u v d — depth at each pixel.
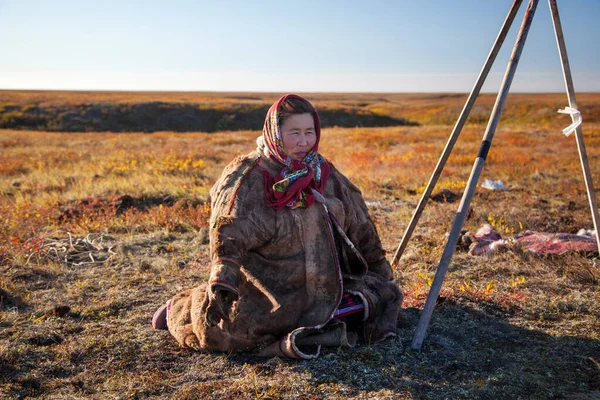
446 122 64.00
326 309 3.53
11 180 12.70
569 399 3.13
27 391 3.33
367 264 3.95
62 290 5.24
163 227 7.71
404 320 4.23
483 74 4.37
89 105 59.09
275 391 3.22
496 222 7.47
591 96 111.19
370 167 14.31
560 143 22.25
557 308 4.46
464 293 4.80
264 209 3.40
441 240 6.50
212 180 11.79
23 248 6.34
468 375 3.41
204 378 3.42
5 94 90.88
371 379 3.36
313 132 3.53
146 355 3.75
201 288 3.97
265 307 3.51
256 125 58.31
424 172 13.24
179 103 62.31
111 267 5.95
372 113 68.25
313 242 3.50
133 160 14.45
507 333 4.03
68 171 13.94
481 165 3.78
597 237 4.96
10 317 4.48
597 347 3.77
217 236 3.22
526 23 3.91
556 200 9.58
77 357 3.76
